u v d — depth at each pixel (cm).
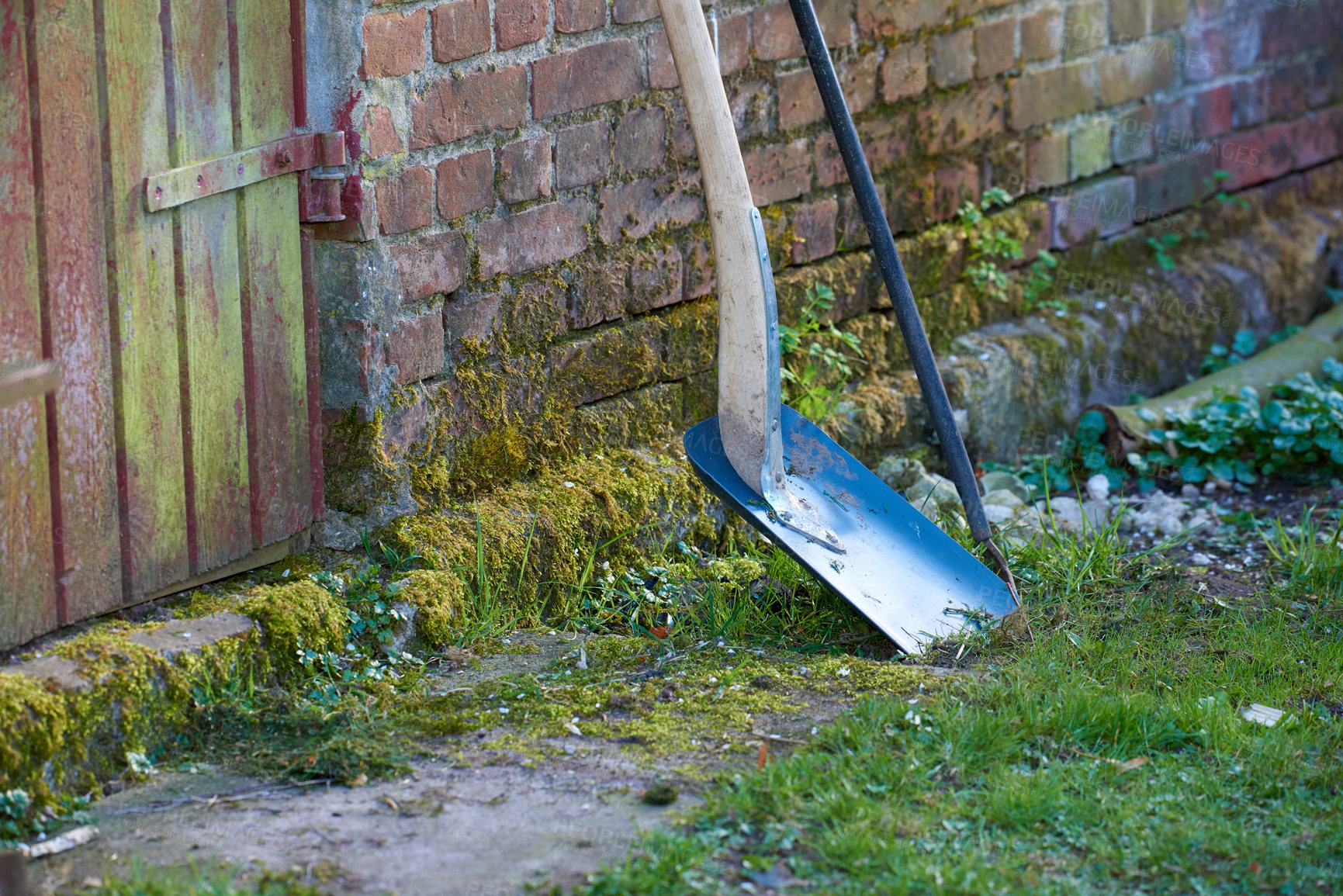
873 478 401
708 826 264
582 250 416
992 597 388
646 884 243
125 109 304
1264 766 294
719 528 443
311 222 353
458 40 368
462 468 393
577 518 402
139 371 315
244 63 329
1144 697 322
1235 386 570
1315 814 278
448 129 370
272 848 259
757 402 369
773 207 470
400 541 369
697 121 360
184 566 333
